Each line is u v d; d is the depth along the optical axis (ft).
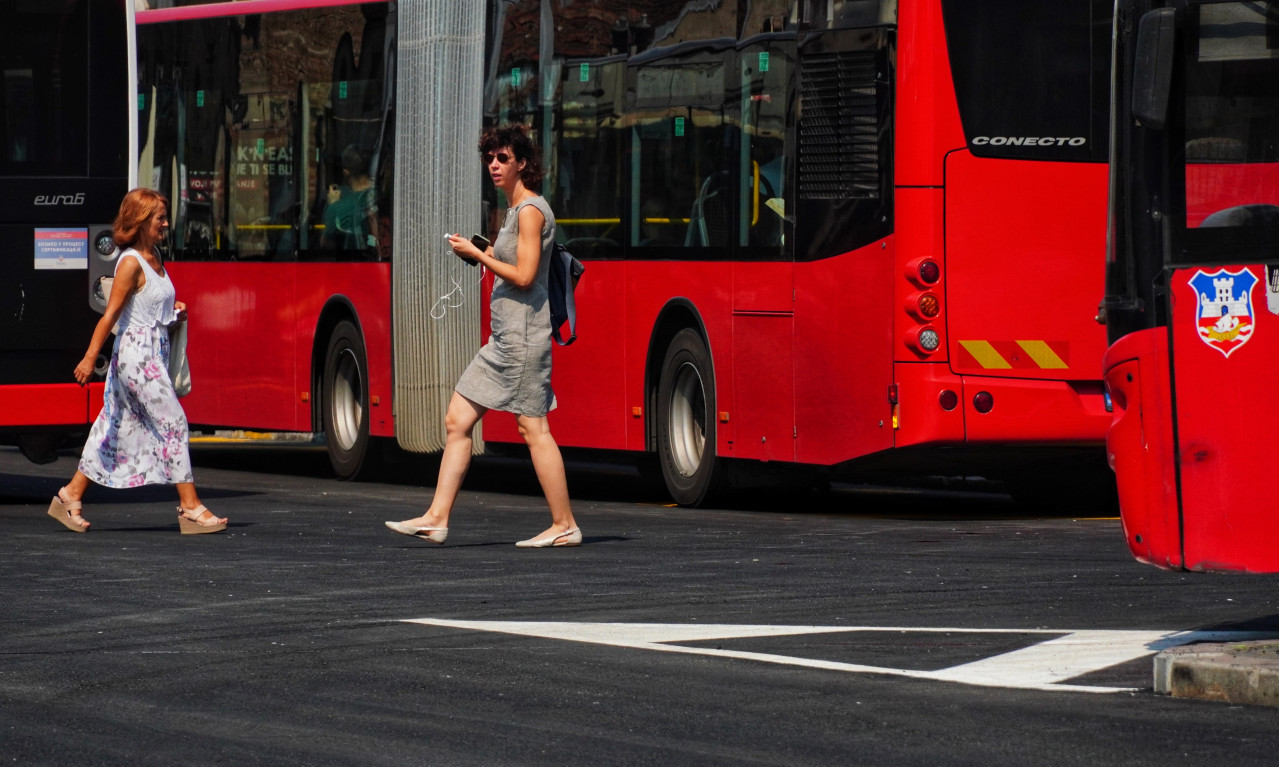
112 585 70.18
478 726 46.85
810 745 44.52
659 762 43.19
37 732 46.57
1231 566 52.75
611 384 107.45
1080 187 92.89
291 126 129.39
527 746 44.83
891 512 102.22
